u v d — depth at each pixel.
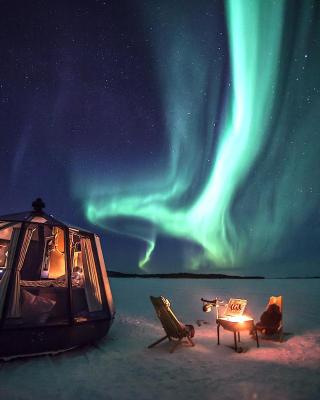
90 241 7.23
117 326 8.93
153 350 6.42
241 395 4.20
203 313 11.95
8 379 4.73
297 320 10.30
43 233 9.05
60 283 7.52
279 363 5.54
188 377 4.87
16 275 5.82
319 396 4.16
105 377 4.88
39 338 5.58
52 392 4.30
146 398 4.11
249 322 6.44
